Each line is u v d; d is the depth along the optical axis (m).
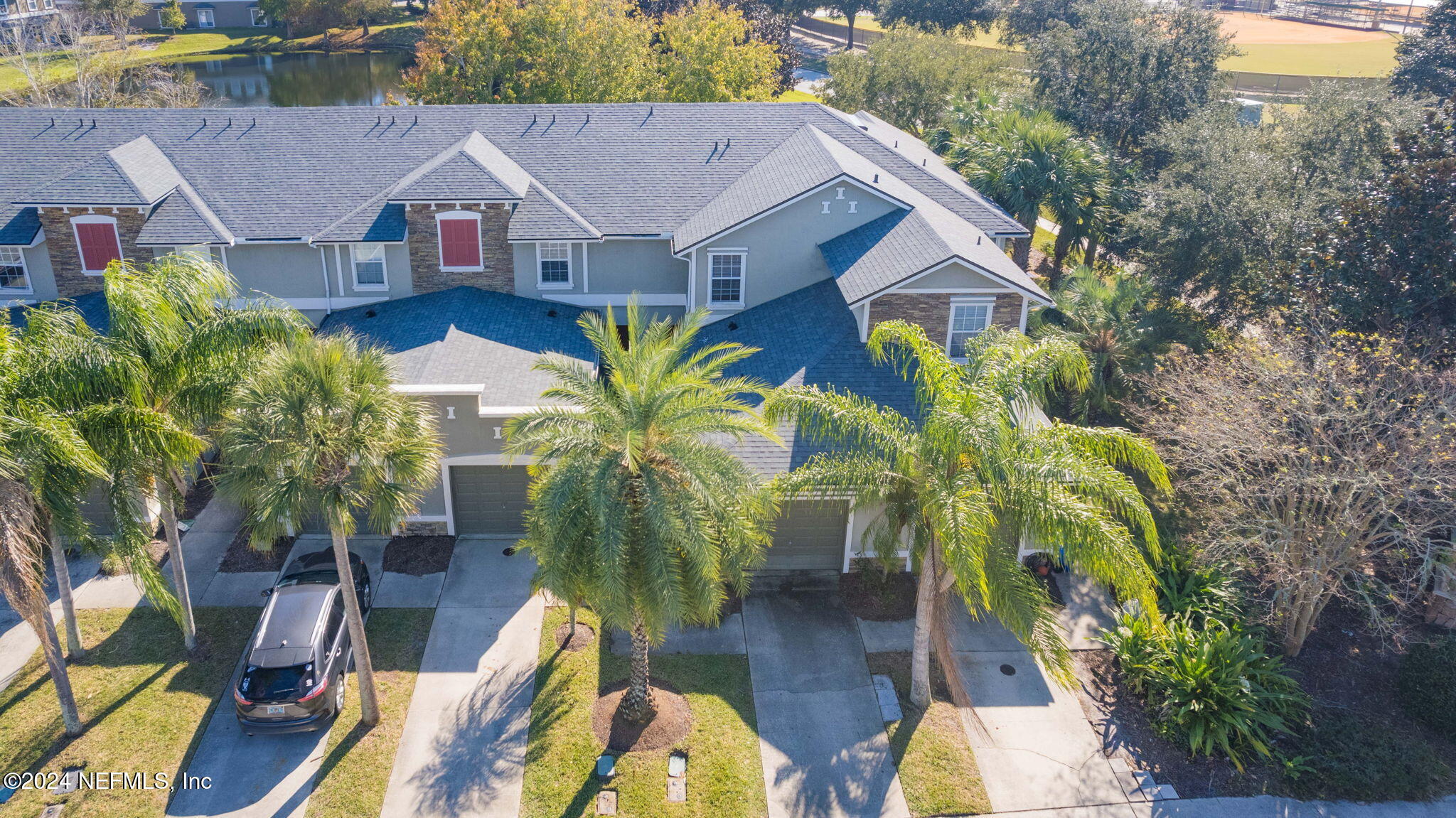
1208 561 19.33
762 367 22.55
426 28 47.44
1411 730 17.09
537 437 14.43
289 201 26.23
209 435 16.88
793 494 16.06
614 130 29.11
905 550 20.83
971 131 37.38
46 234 25.27
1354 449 17.88
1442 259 21.89
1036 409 20.73
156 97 57.97
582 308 27.09
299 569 19.55
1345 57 94.62
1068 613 20.03
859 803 15.41
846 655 18.70
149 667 17.78
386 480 15.44
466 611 19.53
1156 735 16.95
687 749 16.31
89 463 13.20
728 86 48.78
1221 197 28.81
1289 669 18.27
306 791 15.29
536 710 17.06
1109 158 34.94
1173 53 41.25
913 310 22.20
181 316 15.79
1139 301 26.06
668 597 13.66
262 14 95.31
